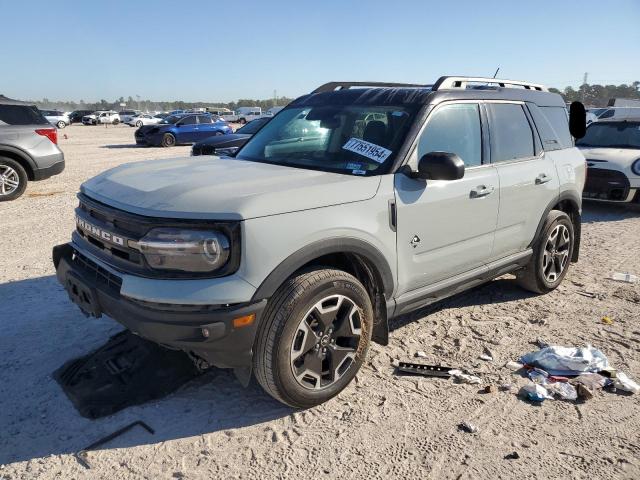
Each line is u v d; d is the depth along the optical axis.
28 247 6.51
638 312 4.66
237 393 3.36
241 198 2.83
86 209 3.40
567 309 4.74
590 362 3.59
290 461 2.75
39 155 9.92
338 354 3.22
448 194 3.72
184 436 2.94
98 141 25.98
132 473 2.66
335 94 4.41
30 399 3.25
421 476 2.64
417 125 3.62
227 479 2.63
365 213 3.23
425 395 3.35
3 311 4.52
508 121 4.46
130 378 3.43
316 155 3.85
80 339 4.02
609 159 8.76
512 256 4.59
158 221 2.76
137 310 2.76
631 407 3.23
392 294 3.55
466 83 4.25
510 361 3.78
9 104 9.80
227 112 58.19
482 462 2.74
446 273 3.94
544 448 2.85
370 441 2.91
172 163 3.99
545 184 4.68
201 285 2.70
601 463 2.73
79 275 3.21
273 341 2.89
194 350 2.85
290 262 2.88
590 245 6.93
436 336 4.19
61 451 2.81
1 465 2.70
